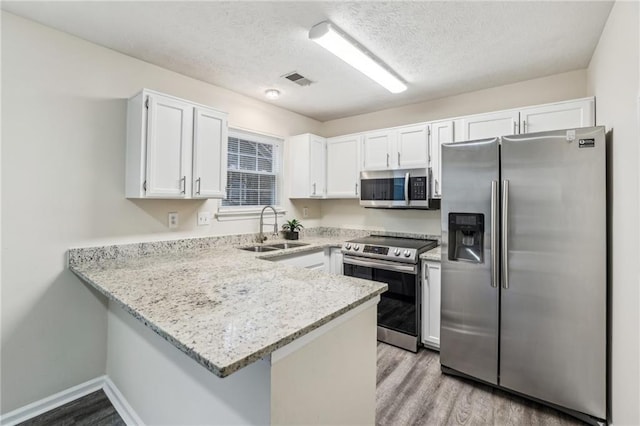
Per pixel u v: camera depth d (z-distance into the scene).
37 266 1.90
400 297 2.71
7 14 1.79
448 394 2.04
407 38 2.05
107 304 2.18
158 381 1.57
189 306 1.22
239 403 1.08
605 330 1.69
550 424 1.76
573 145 1.76
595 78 2.19
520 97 2.77
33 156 1.88
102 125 2.16
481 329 2.11
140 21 1.88
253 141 3.34
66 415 1.88
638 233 1.31
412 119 3.41
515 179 1.94
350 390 1.34
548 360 1.86
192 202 2.72
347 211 3.90
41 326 1.92
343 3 1.71
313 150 3.58
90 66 2.11
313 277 1.68
